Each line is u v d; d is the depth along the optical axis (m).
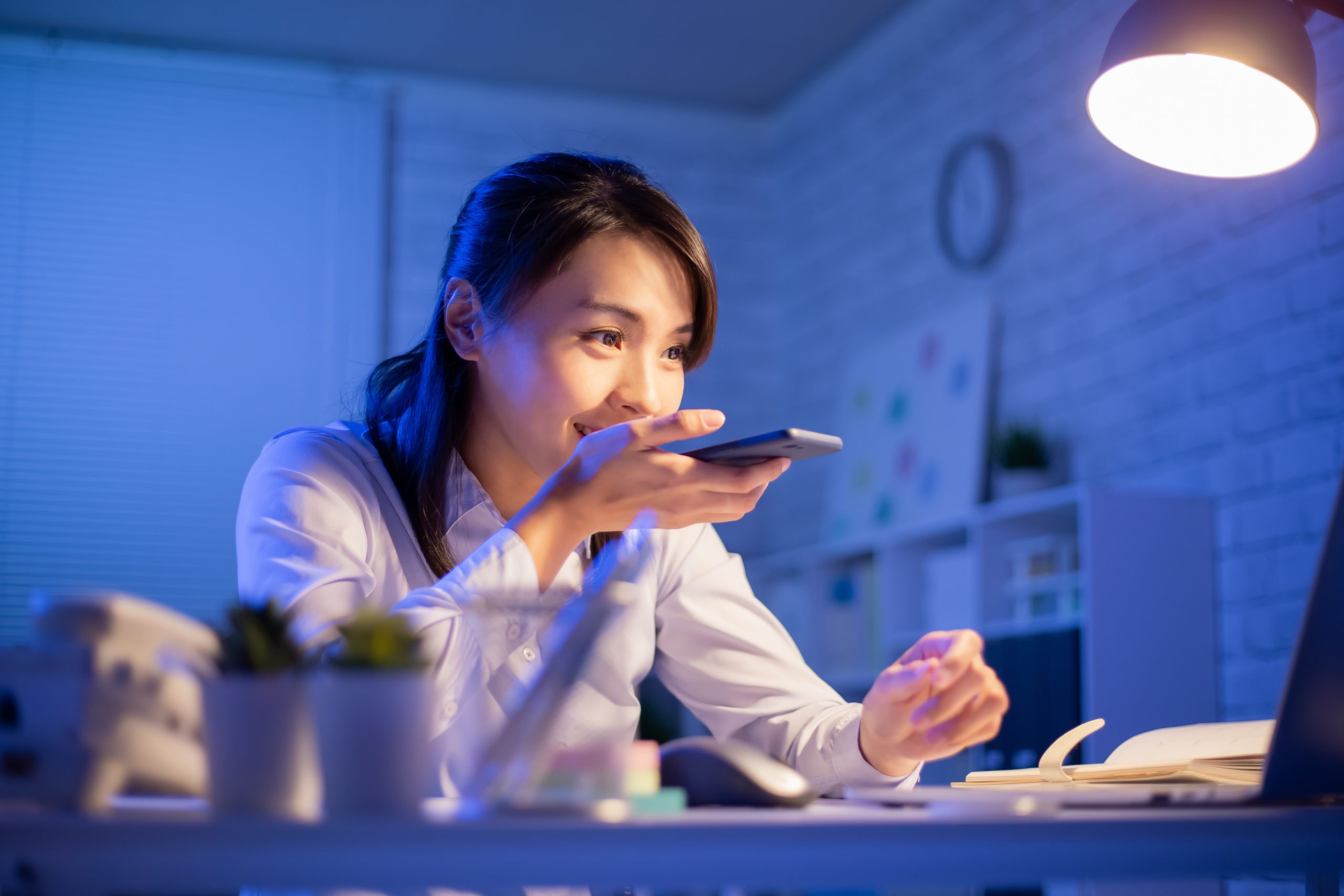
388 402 1.36
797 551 4.57
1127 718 2.74
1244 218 2.90
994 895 1.84
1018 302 3.68
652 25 4.48
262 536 1.10
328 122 4.79
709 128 5.21
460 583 0.86
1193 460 2.99
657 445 0.91
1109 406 3.27
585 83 4.94
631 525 0.92
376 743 0.61
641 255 1.18
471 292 1.25
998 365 3.74
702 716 1.29
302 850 0.55
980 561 3.28
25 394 4.44
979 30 3.98
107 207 4.59
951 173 3.99
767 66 4.81
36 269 4.51
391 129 4.85
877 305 4.45
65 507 4.42
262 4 4.37
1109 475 3.25
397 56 4.74
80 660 0.66
